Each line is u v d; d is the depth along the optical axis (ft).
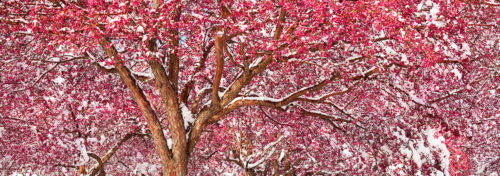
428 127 28.40
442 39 21.49
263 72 31.04
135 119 36.70
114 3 19.29
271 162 53.93
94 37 20.18
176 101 26.32
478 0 23.00
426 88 27.09
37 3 23.61
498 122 43.21
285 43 23.43
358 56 25.73
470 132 38.34
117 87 35.14
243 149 48.21
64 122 34.91
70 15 19.31
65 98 33.63
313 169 49.01
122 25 19.61
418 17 21.33
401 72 26.03
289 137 41.32
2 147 34.73
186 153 25.76
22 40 31.27
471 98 34.94
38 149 34.30
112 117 36.17
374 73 25.62
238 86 25.63
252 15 23.29
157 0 24.53
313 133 37.32
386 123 29.32
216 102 25.75
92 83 35.01
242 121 40.91
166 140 26.35
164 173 25.57
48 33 21.95
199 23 23.59
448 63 24.39
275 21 24.45
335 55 28.30
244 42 23.86
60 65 34.14
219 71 23.38
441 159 27.73
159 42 28.96
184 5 25.77
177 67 29.35
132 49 24.59
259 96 28.50
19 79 33.42
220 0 22.04
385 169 30.17
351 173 41.45
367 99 31.19
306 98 26.58
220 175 56.18
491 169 55.42
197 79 29.73
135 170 42.63
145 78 27.55
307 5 20.47
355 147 34.30
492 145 49.44
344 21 19.71
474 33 28.35
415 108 28.17
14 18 23.48
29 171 38.88
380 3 19.11
